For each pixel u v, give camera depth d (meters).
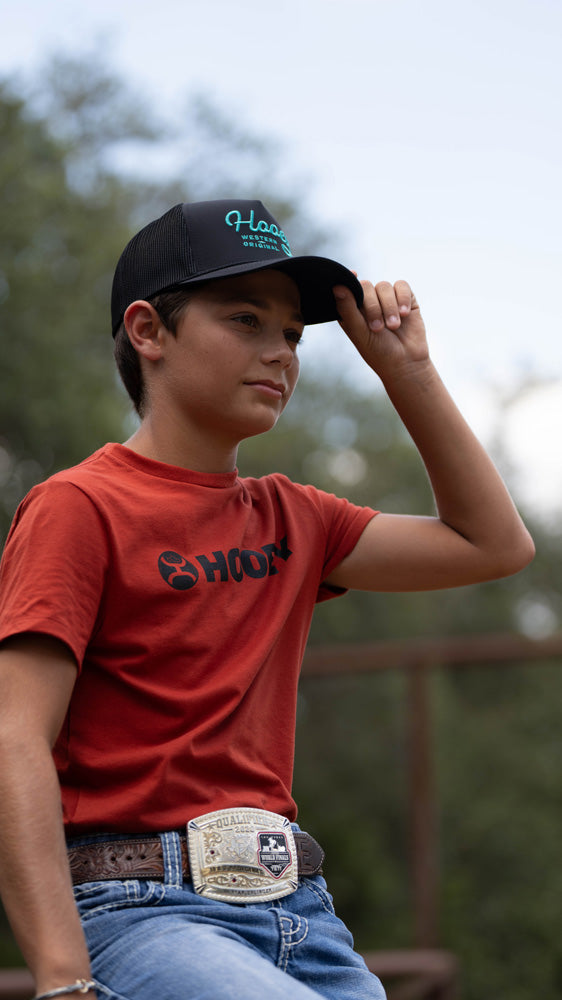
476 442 2.46
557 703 23.45
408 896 20.75
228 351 2.12
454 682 24.31
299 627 2.24
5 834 1.67
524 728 23.12
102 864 1.84
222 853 1.88
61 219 14.45
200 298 2.15
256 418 2.14
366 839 21.22
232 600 2.07
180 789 1.90
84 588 1.89
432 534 2.45
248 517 2.21
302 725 22.73
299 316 2.24
